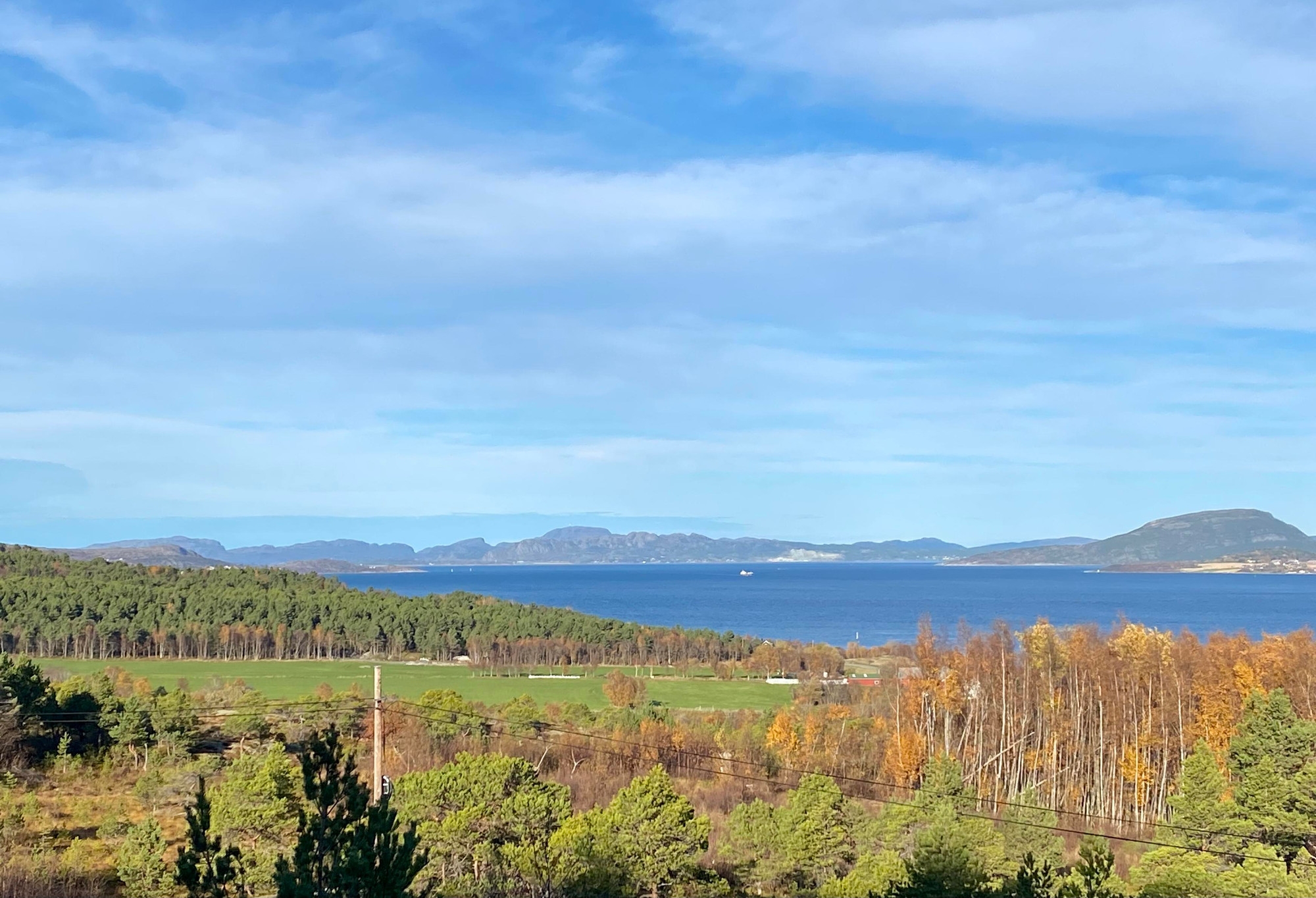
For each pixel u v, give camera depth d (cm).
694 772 6341
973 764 6762
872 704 8294
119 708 5625
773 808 4244
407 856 1314
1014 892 2777
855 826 4225
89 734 5619
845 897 3048
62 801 4619
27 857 3353
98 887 3120
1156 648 6731
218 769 5031
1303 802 3912
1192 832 3838
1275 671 6131
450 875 3412
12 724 4969
